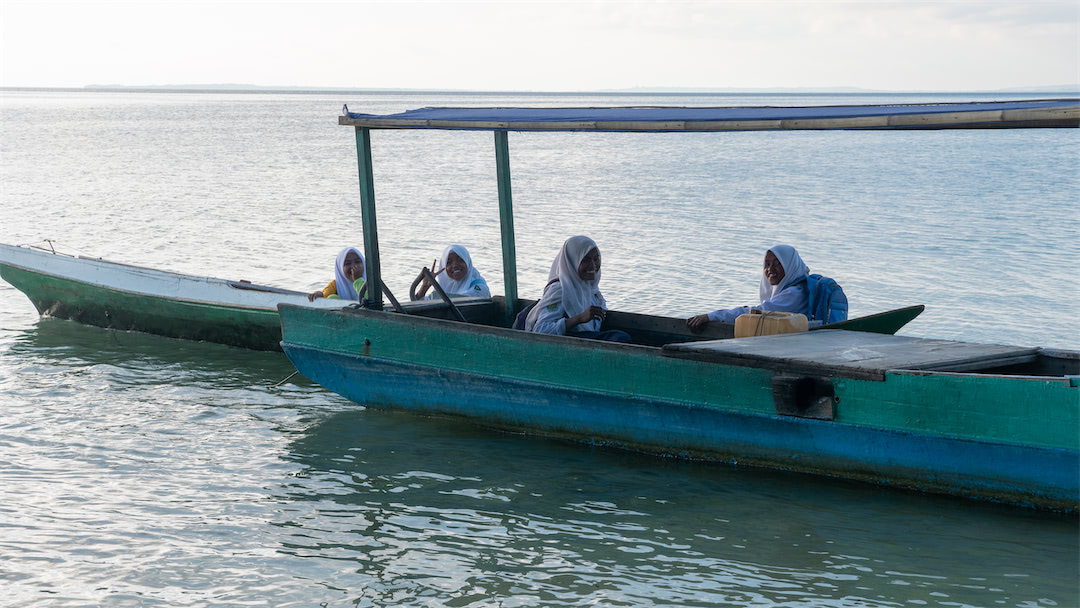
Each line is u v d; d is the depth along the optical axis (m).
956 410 6.43
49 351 11.80
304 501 7.29
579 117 8.37
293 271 17.02
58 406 9.64
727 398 7.31
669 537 6.62
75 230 22.03
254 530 6.79
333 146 59.66
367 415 9.36
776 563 6.23
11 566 6.21
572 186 33.81
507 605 5.75
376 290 9.52
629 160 48.81
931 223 22.61
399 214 25.72
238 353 11.80
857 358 6.89
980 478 6.49
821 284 8.88
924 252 18.44
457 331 8.55
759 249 19.03
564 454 8.15
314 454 8.28
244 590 5.95
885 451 6.77
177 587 5.97
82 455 8.24
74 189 31.33
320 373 9.52
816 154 52.62
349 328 9.23
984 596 5.77
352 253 11.60
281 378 10.72
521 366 8.25
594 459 8.02
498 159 10.02
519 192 31.69
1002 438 6.29
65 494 7.39
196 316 12.10
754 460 7.40
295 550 6.48
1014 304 13.94
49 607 5.72
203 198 29.39
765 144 65.75
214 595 5.88
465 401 8.70
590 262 8.81
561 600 5.81
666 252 18.70
